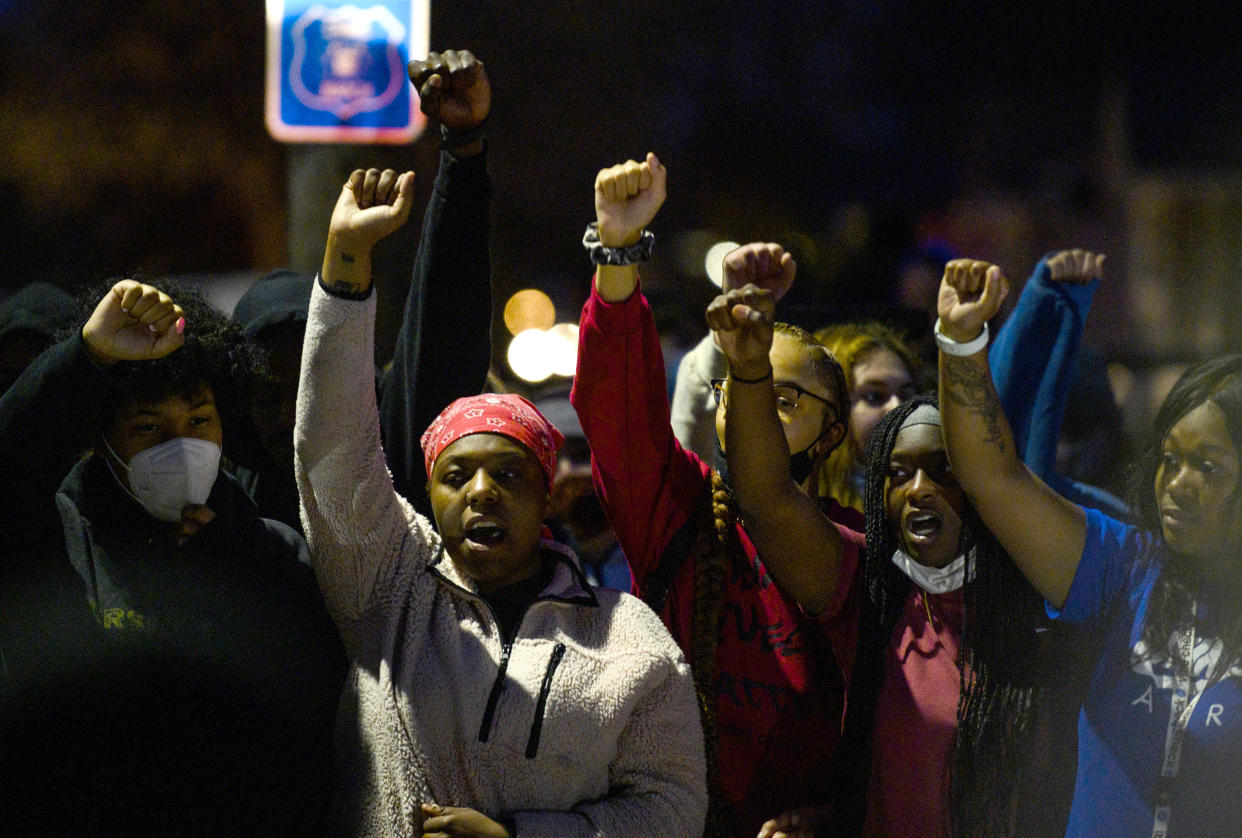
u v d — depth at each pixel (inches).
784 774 206.4
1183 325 1024.2
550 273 1081.4
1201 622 183.2
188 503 181.0
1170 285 1038.4
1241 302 1026.1
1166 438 187.5
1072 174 1081.4
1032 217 1067.9
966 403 187.8
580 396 204.2
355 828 178.2
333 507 183.2
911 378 299.4
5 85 884.0
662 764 183.9
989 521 192.9
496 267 1064.2
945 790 195.9
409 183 178.4
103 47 888.3
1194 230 1049.5
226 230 890.7
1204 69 1061.1
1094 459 347.9
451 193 216.8
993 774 195.0
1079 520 192.9
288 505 222.4
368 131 453.7
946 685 199.8
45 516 176.1
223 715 180.5
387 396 230.7
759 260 203.6
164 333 172.6
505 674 179.6
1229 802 176.9
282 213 892.0
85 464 188.7
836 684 210.4
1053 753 197.3
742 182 1152.2
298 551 197.8
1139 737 182.5
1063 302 278.2
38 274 869.2
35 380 170.2
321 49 450.3
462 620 185.9
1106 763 185.0
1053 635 198.8
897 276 778.8
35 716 172.7
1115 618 189.2
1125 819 181.6
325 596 190.5
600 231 193.0
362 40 449.7
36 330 243.6
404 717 178.2
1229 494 181.9
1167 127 1061.8
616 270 194.7
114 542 183.8
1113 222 1058.1
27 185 887.1
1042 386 281.7
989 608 199.5
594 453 208.4
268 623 188.2
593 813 176.9
